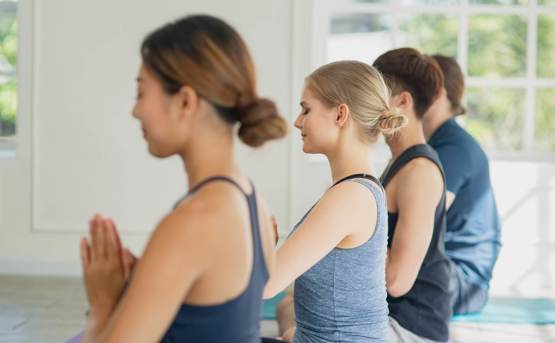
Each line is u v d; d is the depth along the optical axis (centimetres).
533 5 582
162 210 586
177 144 137
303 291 208
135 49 576
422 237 248
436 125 373
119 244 139
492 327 434
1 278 569
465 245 394
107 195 586
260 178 578
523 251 572
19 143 583
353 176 206
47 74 579
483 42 587
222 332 133
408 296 260
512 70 588
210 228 128
